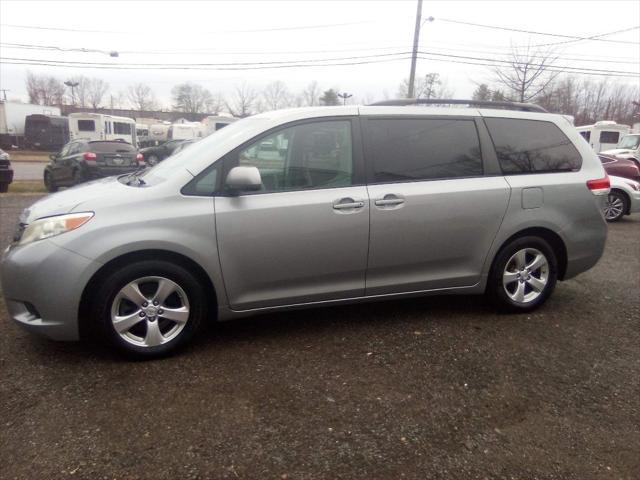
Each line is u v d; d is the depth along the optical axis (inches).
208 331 151.2
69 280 121.2
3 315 158.7
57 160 559.2
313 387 120.0
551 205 164.6
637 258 258.8
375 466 93.6
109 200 127.9
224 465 92.7
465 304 178.2
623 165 500.4
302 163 142.3
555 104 1346.0
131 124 1369.3
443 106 161.9
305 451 97.2
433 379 124.9
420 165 152.6
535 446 100.6
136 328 131.0
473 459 96.2
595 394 120.2
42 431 100.9
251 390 118.0
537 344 146.3
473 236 156.8
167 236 127.0
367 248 146.0
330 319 162.1
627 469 94.7
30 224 127.4
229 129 153.3
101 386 118.3
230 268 135.0
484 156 159.8
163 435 100.7
